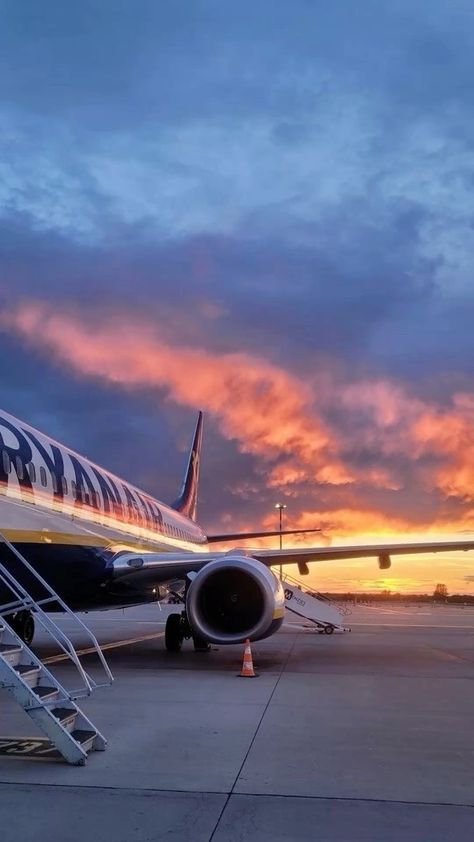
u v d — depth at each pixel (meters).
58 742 5.86
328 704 8.73
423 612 45.84
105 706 8.53
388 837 4.35
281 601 12.28
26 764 5.86
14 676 5.89
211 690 9.83
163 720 7.70
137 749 6.39
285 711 8.25
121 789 5.20
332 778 5.54
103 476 15.16
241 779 5.48
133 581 14.07
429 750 6.45
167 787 5.26
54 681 6.78
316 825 4.54
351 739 6.86
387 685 10.38
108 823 4.52
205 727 7.35
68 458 13.41
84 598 13.28
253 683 10.55
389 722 7.66
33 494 11.22
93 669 12.27
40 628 23.48
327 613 22.33
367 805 4.93
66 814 4.67
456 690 9.92
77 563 12.32
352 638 20.16
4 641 7.12
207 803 4.92
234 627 12.58
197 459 30.36
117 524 14.84
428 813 4.78
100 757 6.11
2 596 10.74
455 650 16.20
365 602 88.50
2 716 7.86
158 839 4.26
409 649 16.41
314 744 6.64
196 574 12.31
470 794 5.19
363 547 14.85
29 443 11.85
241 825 4.52
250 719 7.77
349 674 11.62
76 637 20.34
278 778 5.52
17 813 4.68
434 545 14.84
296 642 18.59
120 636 20.86
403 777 5.59
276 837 4.32
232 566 12.19
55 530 11.62
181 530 22.27
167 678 11.08
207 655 14.91
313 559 15.21
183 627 15.70
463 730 7.29
